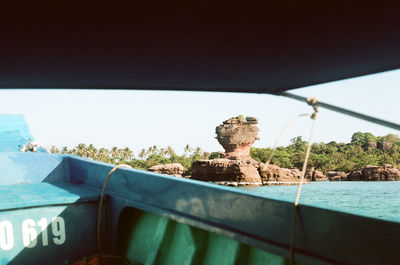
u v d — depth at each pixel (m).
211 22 1.87
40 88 2.59
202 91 2.81
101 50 2.07
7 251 2.69
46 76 2.36
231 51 2.15
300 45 2.07
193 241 2.45
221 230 2.15
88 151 164.25
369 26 1.87
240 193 2.06
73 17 1.71
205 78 2.53
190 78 2.54
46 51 2.00
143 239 2.88
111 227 3.15
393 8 1.69
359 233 1.47
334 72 2.37
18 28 1.74
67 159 4.11
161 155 164.00
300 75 2.41
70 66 2.22
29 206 2.78
